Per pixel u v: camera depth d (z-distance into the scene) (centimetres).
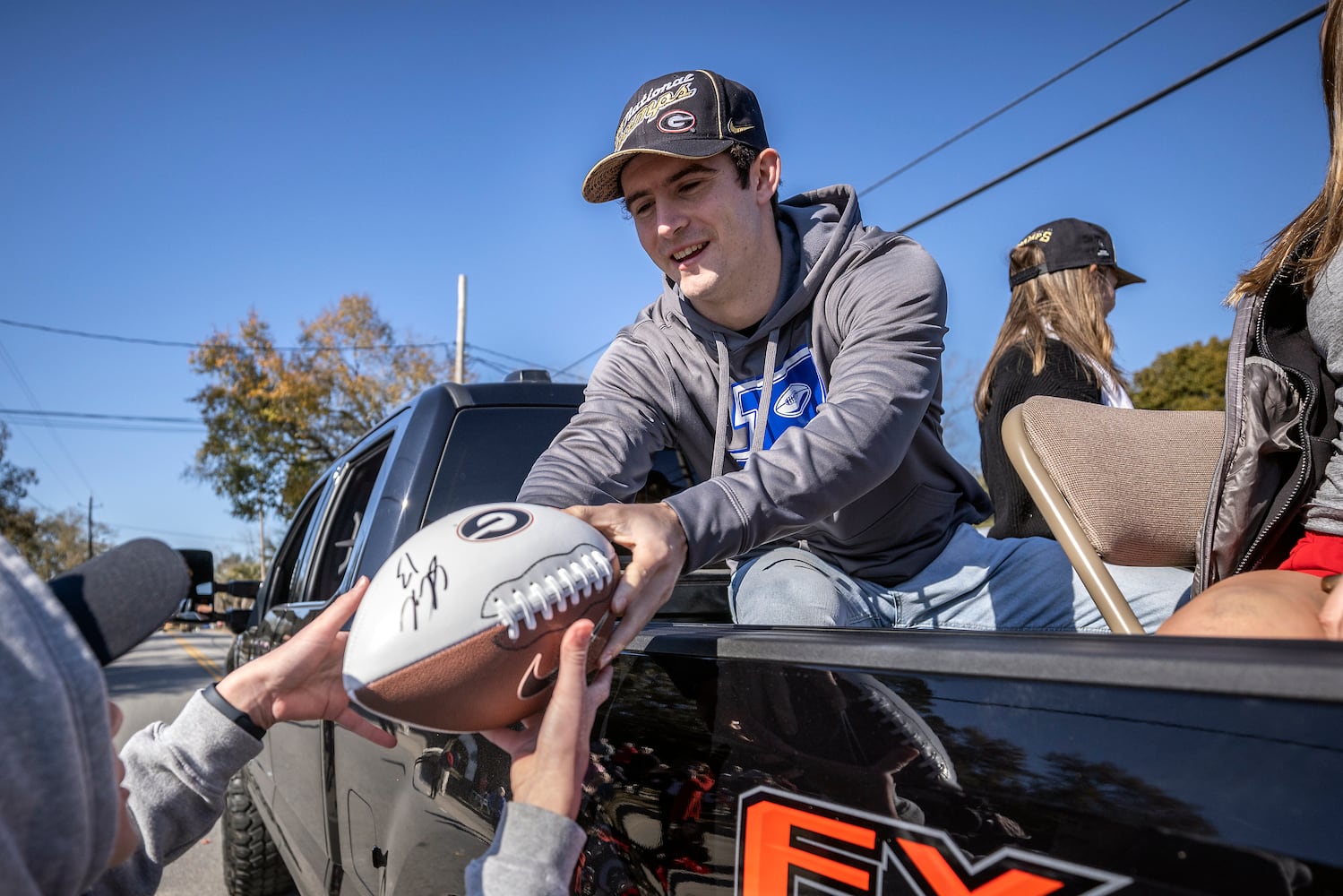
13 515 3888
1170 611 170
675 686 108
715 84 174
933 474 193
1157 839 64
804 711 91
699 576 238
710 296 180
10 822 62
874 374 150
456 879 138
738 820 95
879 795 83
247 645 323
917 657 84
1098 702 71
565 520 105
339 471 310
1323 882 56
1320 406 134
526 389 252
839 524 189
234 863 347
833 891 85
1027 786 73
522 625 94
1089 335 238
